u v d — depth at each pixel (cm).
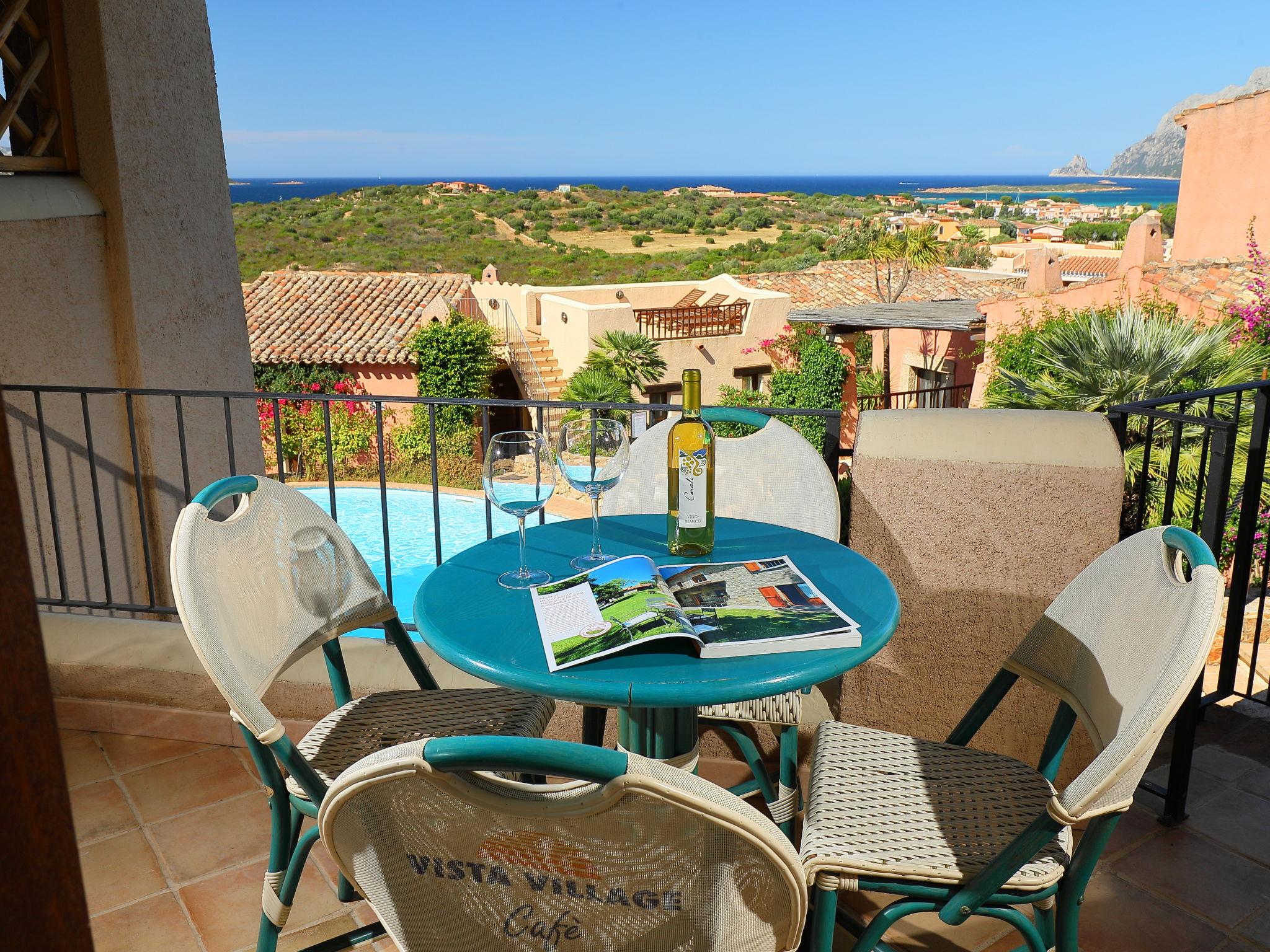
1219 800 223
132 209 392
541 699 179
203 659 129
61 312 373
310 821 218
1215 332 764
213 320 446
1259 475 233
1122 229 6656
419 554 854
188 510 145
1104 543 203
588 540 185
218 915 192
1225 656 253
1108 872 198
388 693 182
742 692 120
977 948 180
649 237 6059
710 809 80
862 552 220
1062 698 150
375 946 180
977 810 140
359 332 1664
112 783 240
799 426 1521
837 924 186
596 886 87
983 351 1386
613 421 170
